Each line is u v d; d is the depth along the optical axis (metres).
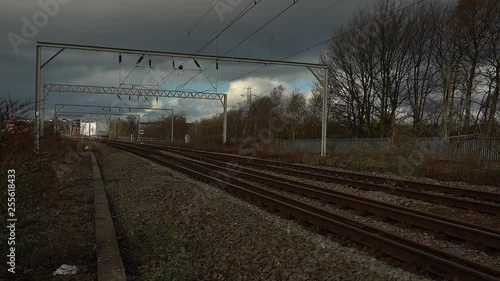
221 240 9.05
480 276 5.75
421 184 16.11
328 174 22.31
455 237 8.55
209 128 82.56
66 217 11.54
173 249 8.23
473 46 39.84
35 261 7.34
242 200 13.79
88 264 7.73
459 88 38.69
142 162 30.84
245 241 8.70
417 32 47.47
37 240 7.63
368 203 11.50
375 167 25.05
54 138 29.69
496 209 11.10
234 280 6.84
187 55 25.95
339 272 6.62
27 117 10.84
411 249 6.91
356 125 54.06
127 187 18.88
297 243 8.29
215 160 31.52
